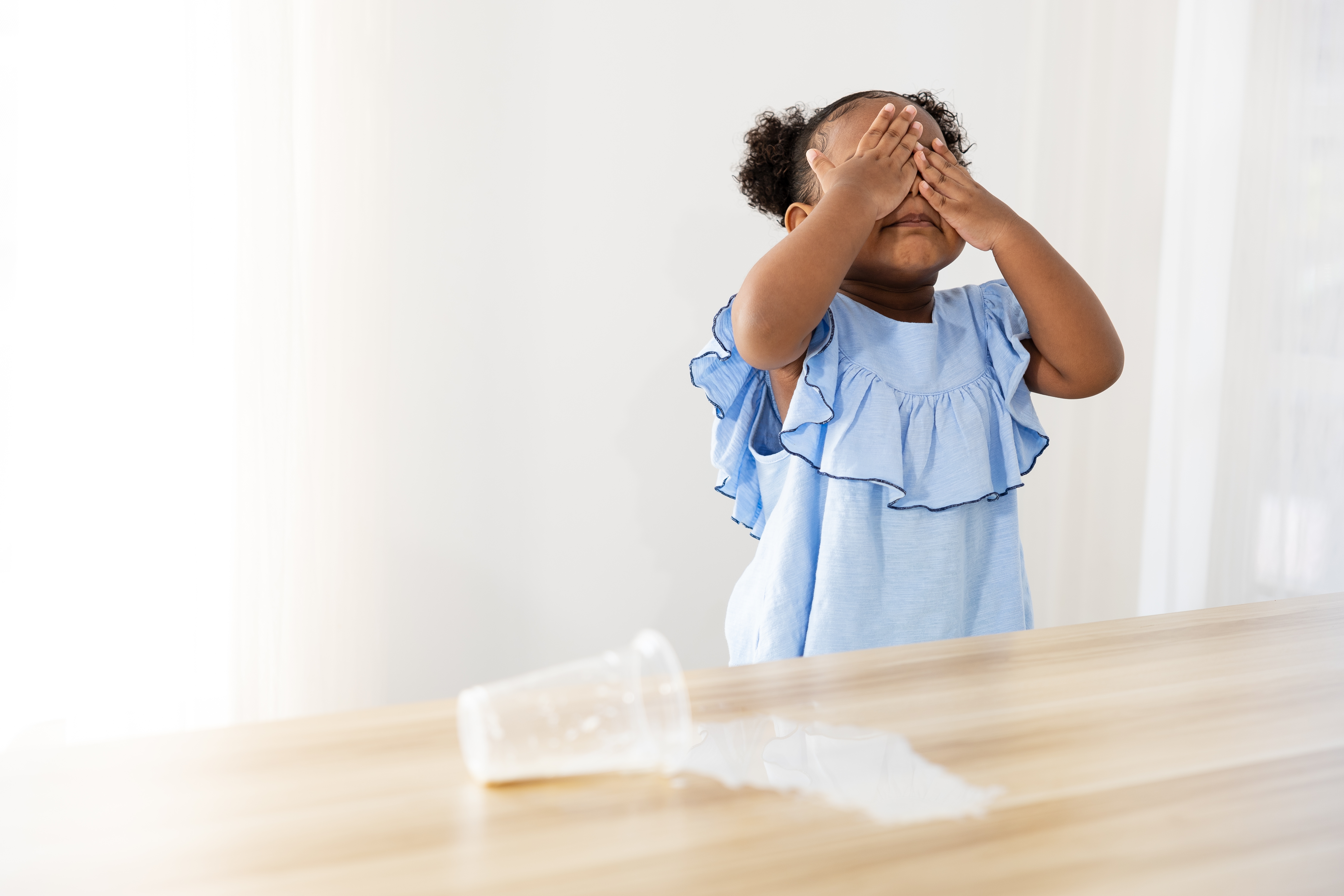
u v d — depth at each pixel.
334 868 0.31
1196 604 1.89
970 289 1.01
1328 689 0.47
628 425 1.46
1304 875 0.31
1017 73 1.63
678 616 1.51
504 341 1.39
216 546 1.23
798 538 0.88
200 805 0.35
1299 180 1.76
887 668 0.50
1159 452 1.86
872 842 0.33
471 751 0.36
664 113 1.42
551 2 1.35
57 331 1.16
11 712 1.18
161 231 1.18
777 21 1.46
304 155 1.25
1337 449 1.84
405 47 1.30
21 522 1.17
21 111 1.14
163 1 1.16
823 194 0.91
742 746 0.40
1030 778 0.37
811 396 0.85
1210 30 1.80
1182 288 1.83
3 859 0.31
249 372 1.21
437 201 1.34
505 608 1.43
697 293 1.47
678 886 0.30
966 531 0.91
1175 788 0.37
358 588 1.33
